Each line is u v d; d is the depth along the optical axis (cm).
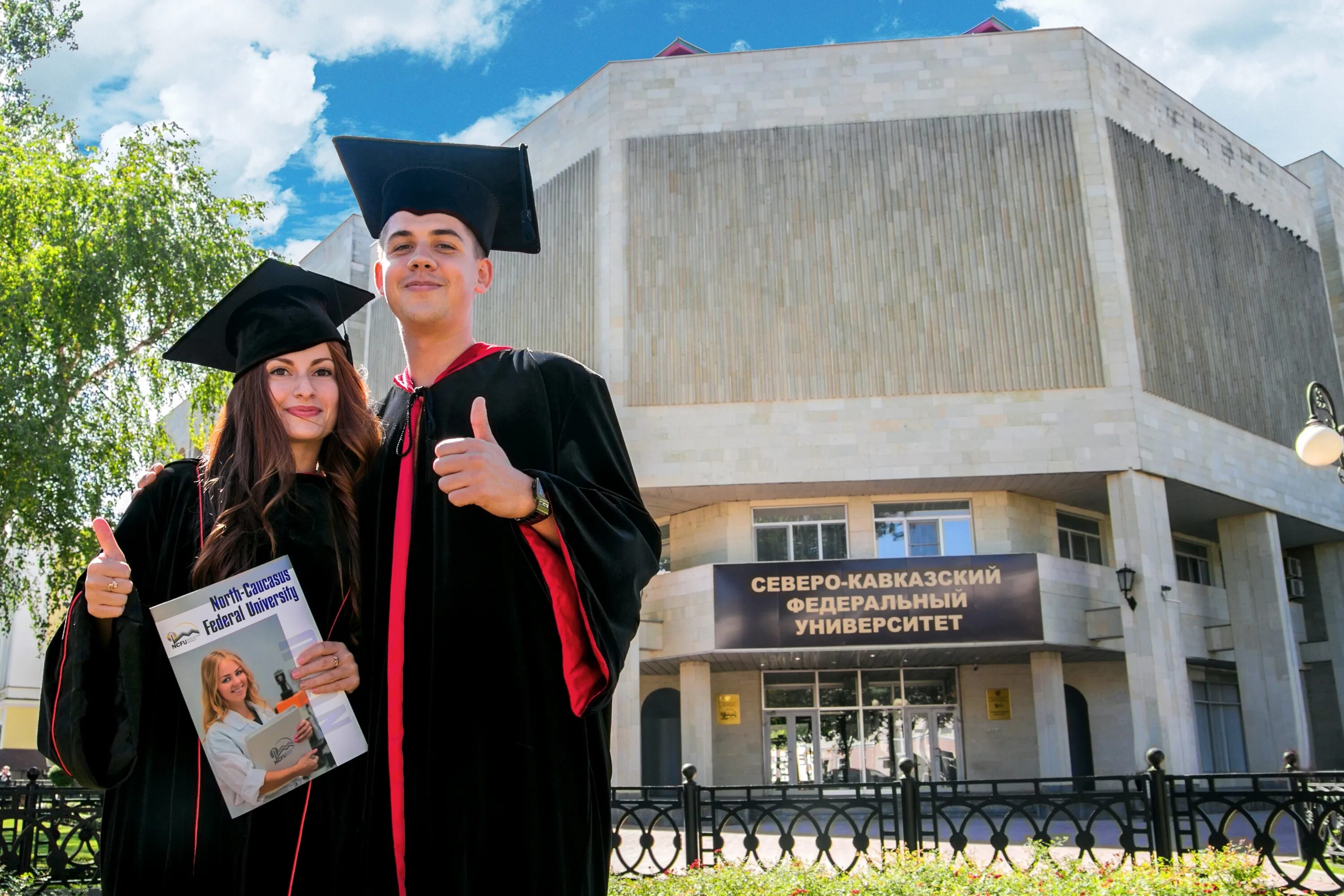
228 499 267
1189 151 2902
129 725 238
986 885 725
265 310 291
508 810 235
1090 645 2464
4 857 955
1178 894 692
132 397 1864
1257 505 2747
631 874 871
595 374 299
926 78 2681
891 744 2684
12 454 1642
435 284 287
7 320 1647
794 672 2784
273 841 242
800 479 2481
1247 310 2919
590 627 235
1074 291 2530
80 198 1816
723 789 886
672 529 2809
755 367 2548
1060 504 2723
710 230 2634
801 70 2714
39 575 1845
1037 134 2623
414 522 264
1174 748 2284
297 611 250
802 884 733
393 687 247
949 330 2530
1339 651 3136
